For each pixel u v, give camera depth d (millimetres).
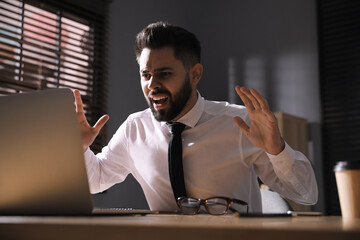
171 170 1438
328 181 3424
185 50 1512
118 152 1747
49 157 890
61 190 887
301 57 3689
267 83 3830
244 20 4043
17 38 2775
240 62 4008
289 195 1449
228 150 1587
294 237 413
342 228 423
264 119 1212
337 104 3477
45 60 2914
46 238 554
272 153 1267
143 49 1502
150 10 3744
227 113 1641
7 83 2719
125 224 488
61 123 881
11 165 920
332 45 3568
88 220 626
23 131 912
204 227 444
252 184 1643
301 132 3393
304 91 3633
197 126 1602
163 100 1507
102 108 3164
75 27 3080
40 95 907
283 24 3822
